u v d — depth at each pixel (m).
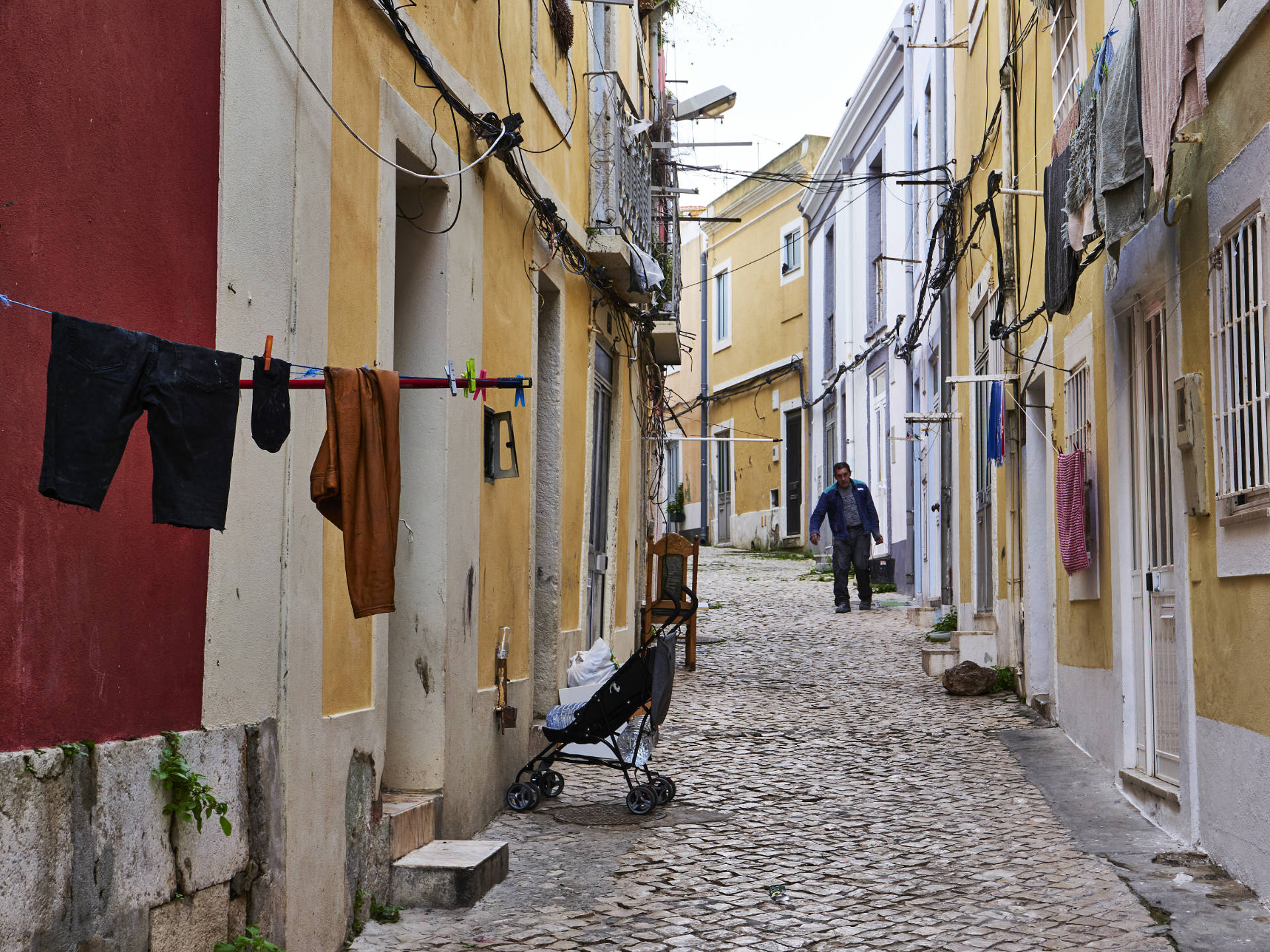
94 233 3.22
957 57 14.77
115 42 3.33
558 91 8.98
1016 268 10.75
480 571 6.71
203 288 3.79
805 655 14.12
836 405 24.23
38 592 2.95
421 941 4.80
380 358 5.32
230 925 3.81
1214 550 5.55
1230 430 5.29
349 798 4.85
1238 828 5.27
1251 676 5.09
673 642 7.26
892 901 5.33
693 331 33.44
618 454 11.51
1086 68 7.97
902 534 19.98
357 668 5.01
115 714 3.27
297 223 4.44
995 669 11.82
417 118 5.83
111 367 2.61
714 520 31.95
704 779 8.02
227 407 2.85
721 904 5.31
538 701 8.68
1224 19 5.21
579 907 5.27
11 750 2.83
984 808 7.07
